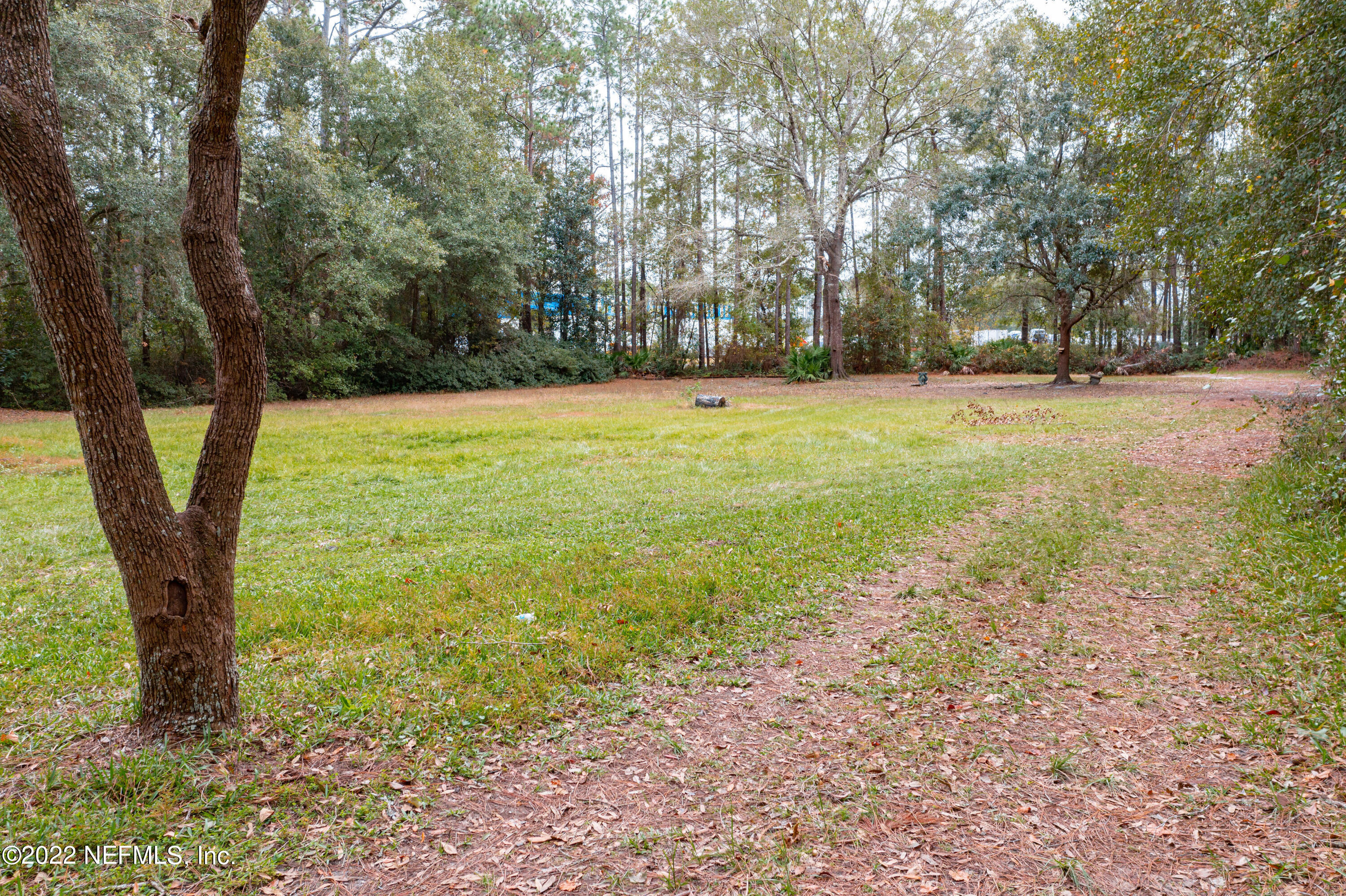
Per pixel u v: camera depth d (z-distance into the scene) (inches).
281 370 1213.1
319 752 138.1
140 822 114.5
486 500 406.0
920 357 1777.8
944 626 198.4
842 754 138.1
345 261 1147.3
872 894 101.0
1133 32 394.6
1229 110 369.4
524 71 1739.7
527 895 102.2
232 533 144.0
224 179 129.7
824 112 1384.1
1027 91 1012.5
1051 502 347.6
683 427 737.0
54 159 112.8
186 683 139.0
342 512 381.4
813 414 851.4
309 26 1216.8
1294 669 158.6
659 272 1626.5
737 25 1323.8
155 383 1103.0
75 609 231.6
